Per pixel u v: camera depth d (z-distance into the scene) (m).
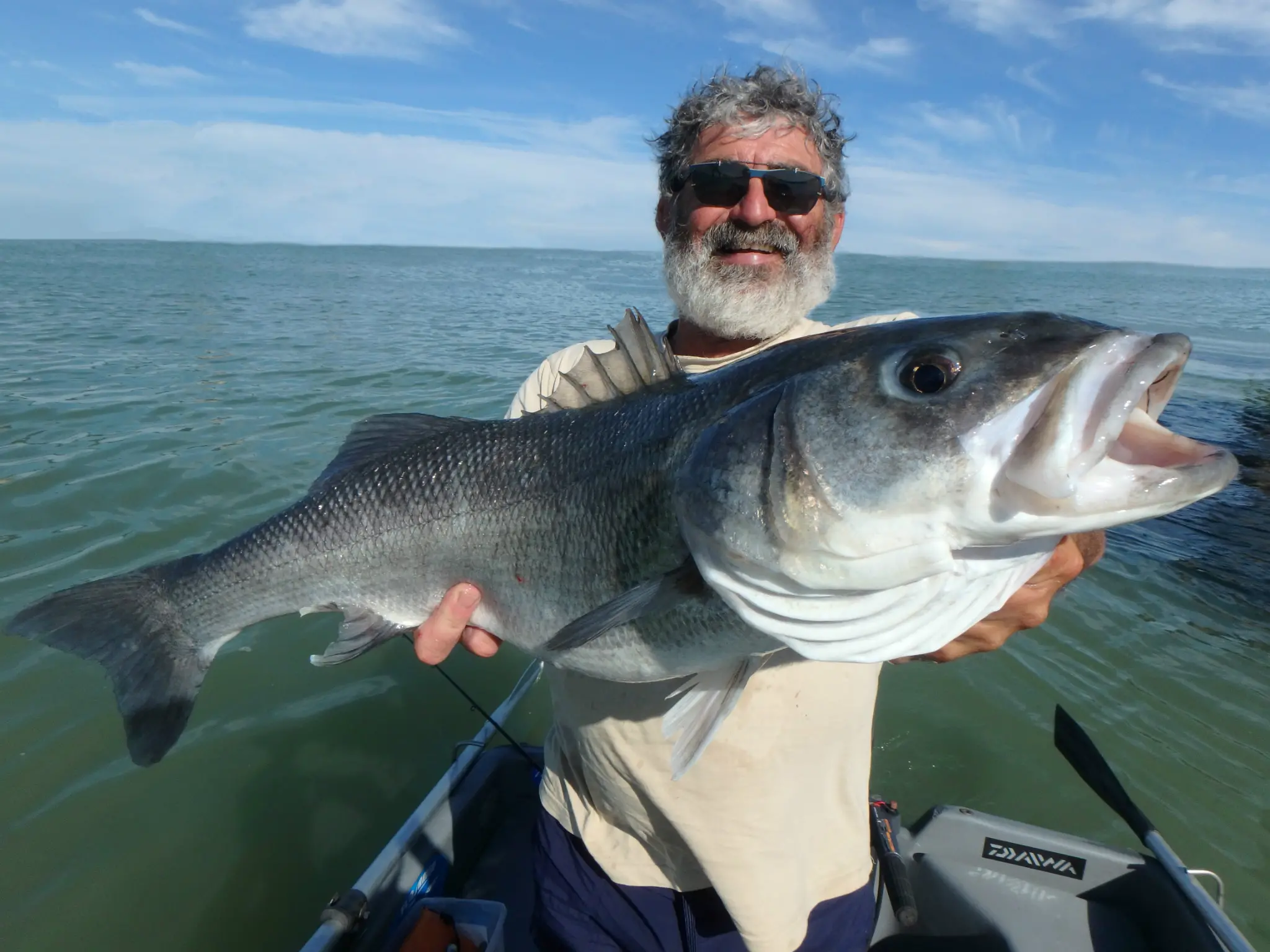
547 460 0.65
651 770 0.65
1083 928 0.79
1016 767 1.21
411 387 3.31
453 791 0.90
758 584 0.51
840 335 0.53
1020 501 0.44
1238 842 1.09
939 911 0.82
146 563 1.63
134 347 4.03
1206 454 0.42
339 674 1.37
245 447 2.34
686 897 0.69
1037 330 0.46
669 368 0.64
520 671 1.42
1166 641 1.54
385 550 0.71
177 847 1.04
